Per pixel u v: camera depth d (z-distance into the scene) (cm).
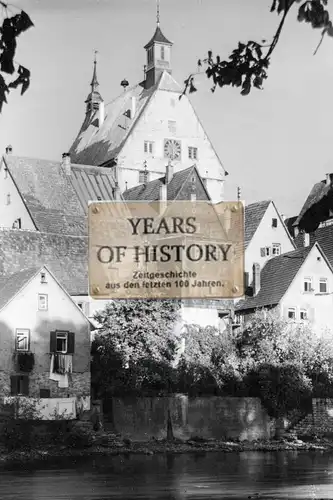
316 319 8075
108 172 9738
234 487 3838
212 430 6475
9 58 1102
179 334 6588
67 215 8844
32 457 5475
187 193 8419
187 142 10069
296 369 6662
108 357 6450
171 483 4022
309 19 1122
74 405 6262
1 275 7188
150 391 6438
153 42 10281
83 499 3453
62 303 6575
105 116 10881
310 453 5888
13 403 5975
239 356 6844
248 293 8394
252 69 1258
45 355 6469
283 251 8900
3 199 9175
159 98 10031
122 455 5656
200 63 1288
